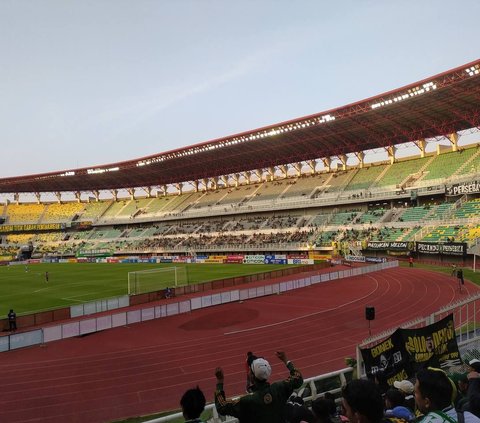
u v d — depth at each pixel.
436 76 50.28
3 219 121.50
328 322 27.22
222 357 20.89
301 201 83.38
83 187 120.38
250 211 90.75
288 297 38.19
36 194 130.25
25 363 20.84
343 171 86.69
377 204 76.00
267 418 4.96
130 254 99.44
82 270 70.44
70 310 31.02
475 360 7.46
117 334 26.52
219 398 5.23
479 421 3.86
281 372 18.16
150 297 37.53
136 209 116.12
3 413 15.02
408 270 51.16
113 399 16.05
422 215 64.50
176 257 82.69
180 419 13.30
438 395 3.76
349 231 71.94
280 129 71.44
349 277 48.94
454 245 50.78
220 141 80.12
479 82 50.16
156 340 24.72
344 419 7.27
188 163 94.00
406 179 71.81
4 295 43.78
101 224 115.62
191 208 103.88
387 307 30.83
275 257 70.12
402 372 10.47
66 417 14.59
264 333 25.22
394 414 5.33
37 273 67.38
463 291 34.50
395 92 55.19
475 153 66.25
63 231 119.50
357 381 3.68
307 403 10.95
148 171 102.50
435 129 68.25
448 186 61.19
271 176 99.44
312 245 73.56
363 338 22.81
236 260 75.62
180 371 19.02
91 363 20.61
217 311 33.09
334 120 64.50
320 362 19.19
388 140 74.69
